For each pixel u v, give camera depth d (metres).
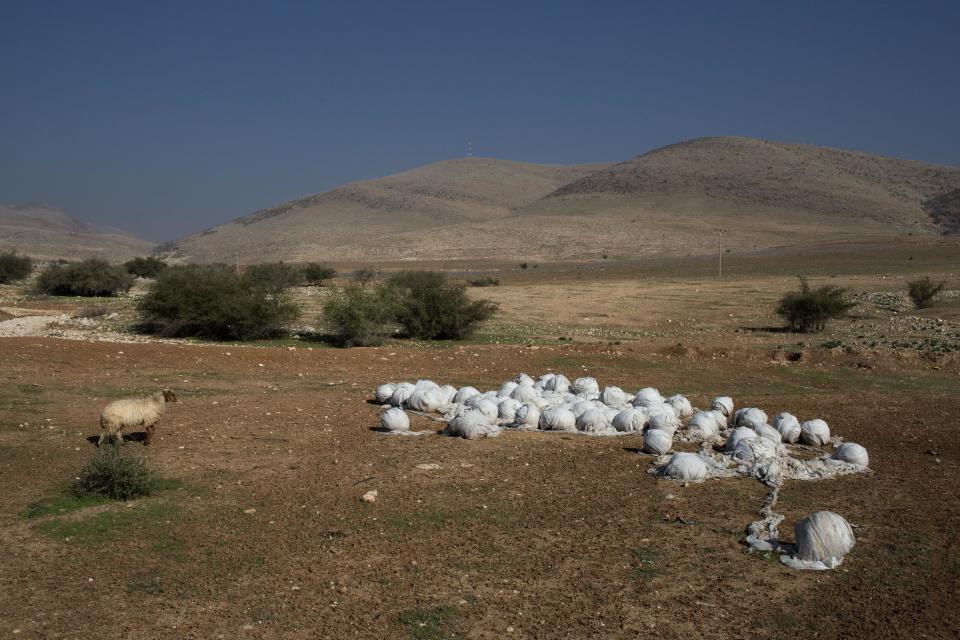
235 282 31.05
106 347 23.62
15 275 62.56
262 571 8.71
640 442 15.22
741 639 7.44
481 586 8.44
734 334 35.03
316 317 38.72
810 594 8.42
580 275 88.38
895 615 7.95
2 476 11.58
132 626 7.41
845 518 10.80
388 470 12.67
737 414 16.45
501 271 108.81
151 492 11.19
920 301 44.94
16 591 8.02
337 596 8.14
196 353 24.06
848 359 26.14
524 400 17.92
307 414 16.91
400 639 7.28
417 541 9.68
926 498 11.80
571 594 8.29
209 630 7.38
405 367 24.16
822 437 15.38
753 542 9.71
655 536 10.00
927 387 22.30
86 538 9.41
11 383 18.34
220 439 14.37
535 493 11.71
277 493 11.37
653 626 7.63
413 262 139.38
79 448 13.23
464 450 14.17
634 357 26.27
